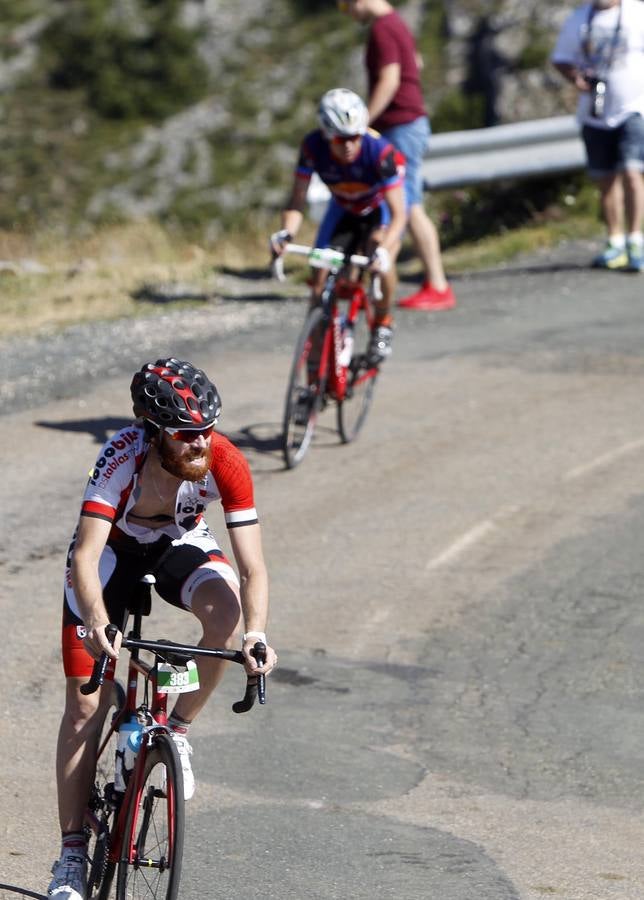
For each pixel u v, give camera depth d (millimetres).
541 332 22234
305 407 15820
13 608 12039
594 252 27891
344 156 15703
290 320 23172
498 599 12641
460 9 75125
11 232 32812
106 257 29094
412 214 23594
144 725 7047
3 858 8102
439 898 7727
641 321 22766
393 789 9344
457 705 10719
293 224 16172
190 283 26062
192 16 86812
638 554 13617
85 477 15367
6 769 9352
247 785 9320
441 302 24000
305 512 14688
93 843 8297
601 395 18891
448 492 15320
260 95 80438
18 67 85750
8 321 22766
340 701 10750
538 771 9688
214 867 8062
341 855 8281
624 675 11234
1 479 15242
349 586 12867
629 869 8188
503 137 29234
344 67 81438
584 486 15469
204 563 7449
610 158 25672
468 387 19375
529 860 8289
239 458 7211
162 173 75250
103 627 6641
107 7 88500
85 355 20469
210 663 7266
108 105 81500
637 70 24828
